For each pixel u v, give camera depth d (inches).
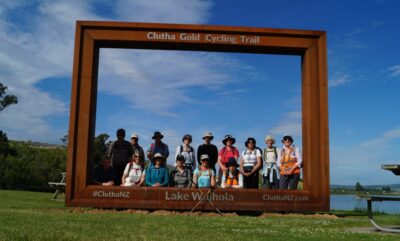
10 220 259.3
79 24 444.8
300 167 454.3
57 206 447.8
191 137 465.1
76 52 440.1
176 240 192.9
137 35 448.1
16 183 1211.9
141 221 287.4
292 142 462.3
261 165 459.8
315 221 350.0
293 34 456.4
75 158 429.1
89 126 434.9
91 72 440.8
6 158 1218.0
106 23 446.6
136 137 479.2
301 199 437.4
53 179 1277.1
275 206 433.7
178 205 429.4
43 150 1369.3
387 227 306.0
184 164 455.2
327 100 449.7
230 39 451.2
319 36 458.3
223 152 463.8
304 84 460.1
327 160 442.6
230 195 432.8
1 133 1425.9
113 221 280.7
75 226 239.1
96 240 185.5
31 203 483.2
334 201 893.2
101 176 467.5
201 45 452.1
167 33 449.4
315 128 448.5
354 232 262.5
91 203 424.5
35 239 181.8
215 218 351.3
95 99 452.8
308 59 456.1
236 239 202.4
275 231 252.1
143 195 429.1
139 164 452.4
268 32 453.7
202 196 431.5
